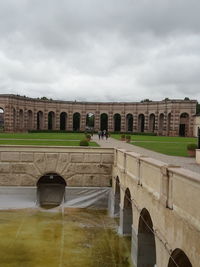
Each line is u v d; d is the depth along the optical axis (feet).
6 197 97.60
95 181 100.63
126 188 69.77
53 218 87.92
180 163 75.15
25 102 309.22
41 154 99.55
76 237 73.61
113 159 100.27
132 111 340.59
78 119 377.30
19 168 98.89
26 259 61.67
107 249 67.15
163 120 315.78
